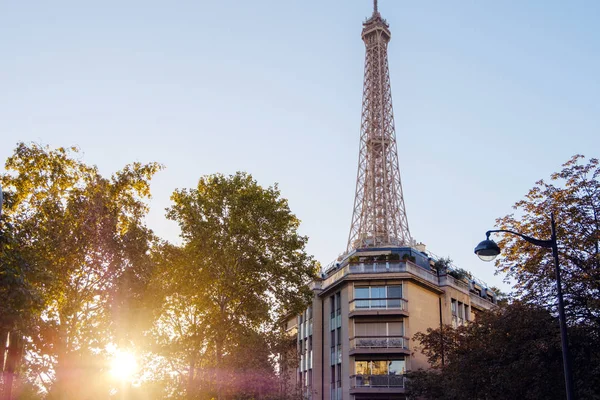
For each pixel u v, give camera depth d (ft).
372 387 179.93
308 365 216.13
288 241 156.66
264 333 154.20
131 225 122.01
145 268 120.67
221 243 151.84
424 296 196.75
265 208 155.94
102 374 120.67
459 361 126.31
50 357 115.44
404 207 414.62
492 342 115.34
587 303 101.65
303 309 156.76
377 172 427.33
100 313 118.62
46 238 111.96
